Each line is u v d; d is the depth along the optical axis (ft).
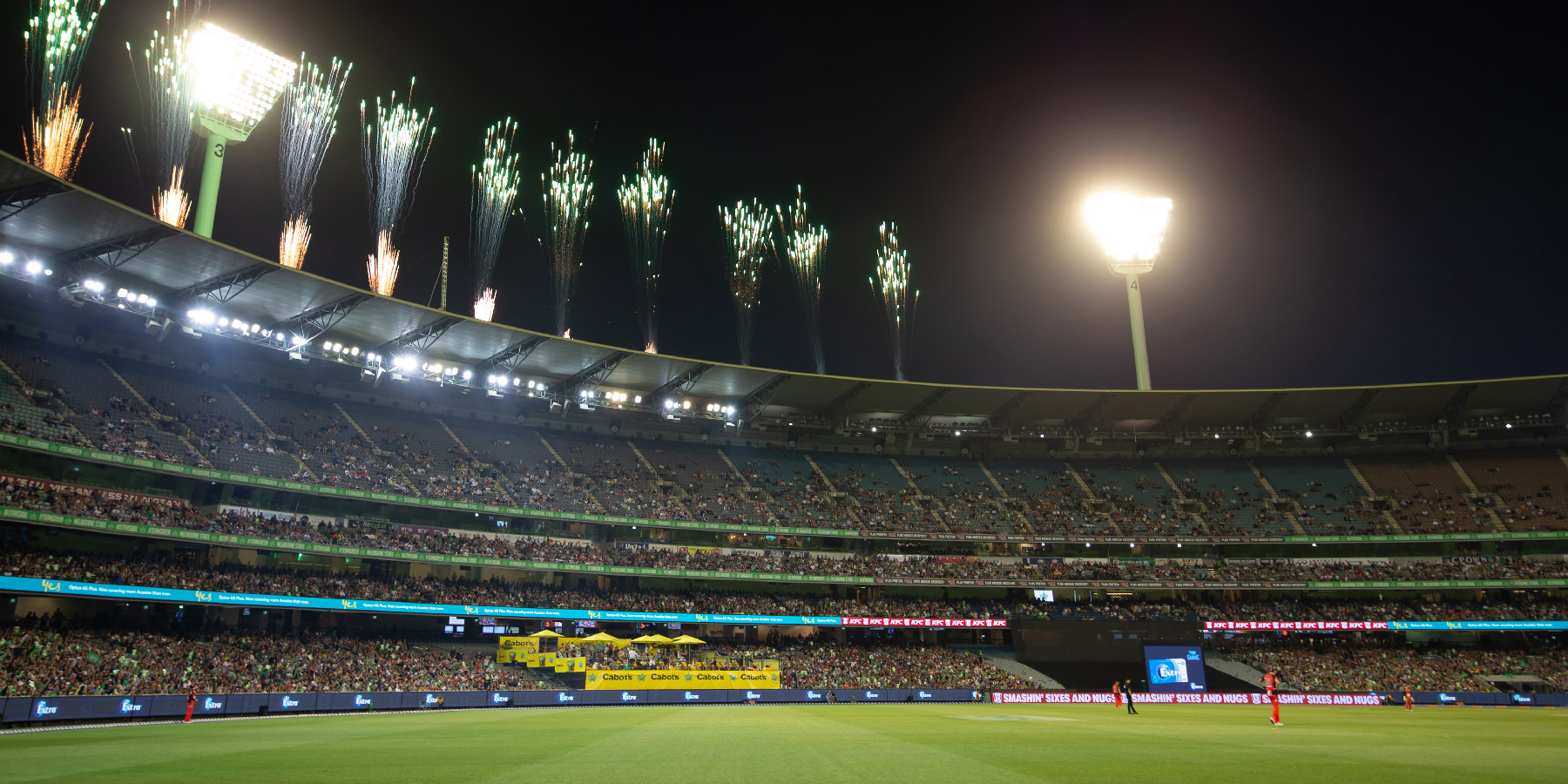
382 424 231.50
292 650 172.76
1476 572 240.73
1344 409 272.92
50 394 172.65
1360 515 260.42
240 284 177.17
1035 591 255.29
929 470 292.20
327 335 205.26
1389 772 62.59
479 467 231.30
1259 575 250.98
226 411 202.39
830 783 55.16
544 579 226.99
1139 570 256.11
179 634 163.73
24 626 148.66
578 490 238.07
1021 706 192.13
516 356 223.30
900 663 230.07
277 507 195.72
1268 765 66.39
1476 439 279.90
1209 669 238.48
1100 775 59.52
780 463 282.15
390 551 195.83
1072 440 290.56
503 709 175.11
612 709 176.86
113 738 97.55
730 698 202.80
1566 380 249.14
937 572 250.98
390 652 187.52
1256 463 291.38
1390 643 246.68
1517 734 105.91
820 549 256.32
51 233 156.04
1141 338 287.69
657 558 232.73
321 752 78.38
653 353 230.89
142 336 200.34
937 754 74.28
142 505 167.84
